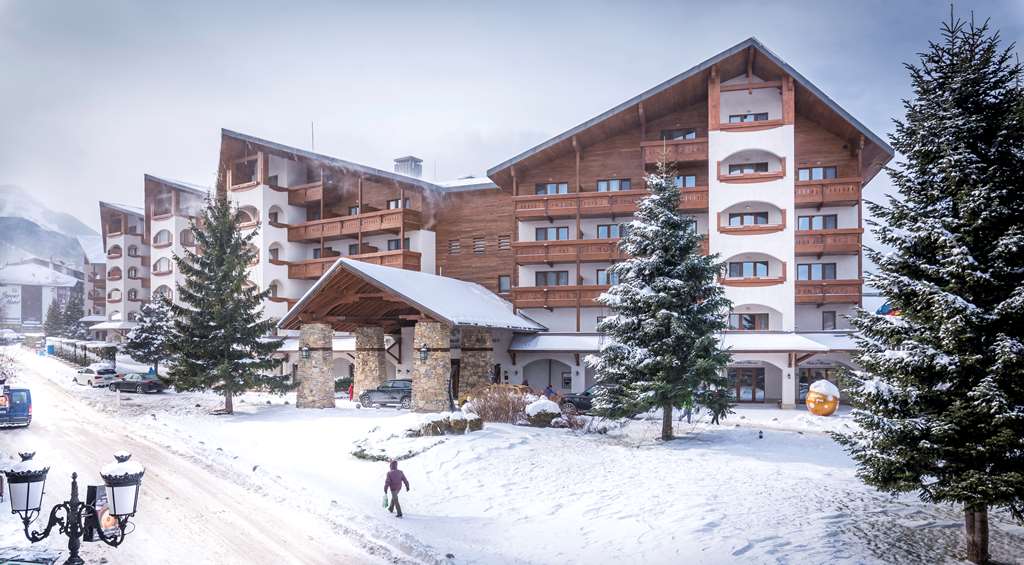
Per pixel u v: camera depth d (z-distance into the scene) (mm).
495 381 37688
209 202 34719
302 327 32938
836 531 12742
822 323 37844
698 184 39344
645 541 12633
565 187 41906
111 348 57438
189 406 33531
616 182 41000
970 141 11352
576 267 40750
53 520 7699
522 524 14023
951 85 11500
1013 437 10039
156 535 12859
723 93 38875
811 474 17797
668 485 16719
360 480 17797
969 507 10797
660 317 22984
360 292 31297
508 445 21172
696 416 29031
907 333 11734
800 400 37188
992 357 10719
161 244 59125
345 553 12078
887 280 11562
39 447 21469
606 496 15938
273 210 47969
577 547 12484
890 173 12258
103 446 22016
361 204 44750
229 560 11594
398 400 33375
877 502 14875
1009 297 10477
